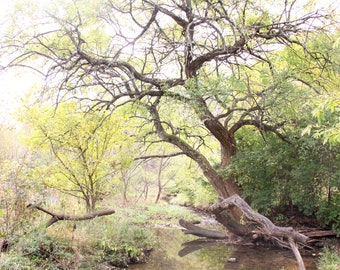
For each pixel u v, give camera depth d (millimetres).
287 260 9547
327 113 9188
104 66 9781
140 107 11078
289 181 11758
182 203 22656
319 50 10891
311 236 10805
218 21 10422
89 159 9828
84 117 9922
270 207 12250
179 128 12945
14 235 6441
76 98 10148
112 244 8492
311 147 10906
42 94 8539
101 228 8664
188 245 11844
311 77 11266
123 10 10086
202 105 10250
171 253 10578
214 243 12047
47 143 9633
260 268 8922
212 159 17297
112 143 10328
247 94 10945
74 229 8062
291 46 11367
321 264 8234
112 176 10508
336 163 10664
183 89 10039
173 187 24266
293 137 11406
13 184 6496
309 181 11086
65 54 9539
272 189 11984
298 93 10297
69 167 9695
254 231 11375
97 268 7582
